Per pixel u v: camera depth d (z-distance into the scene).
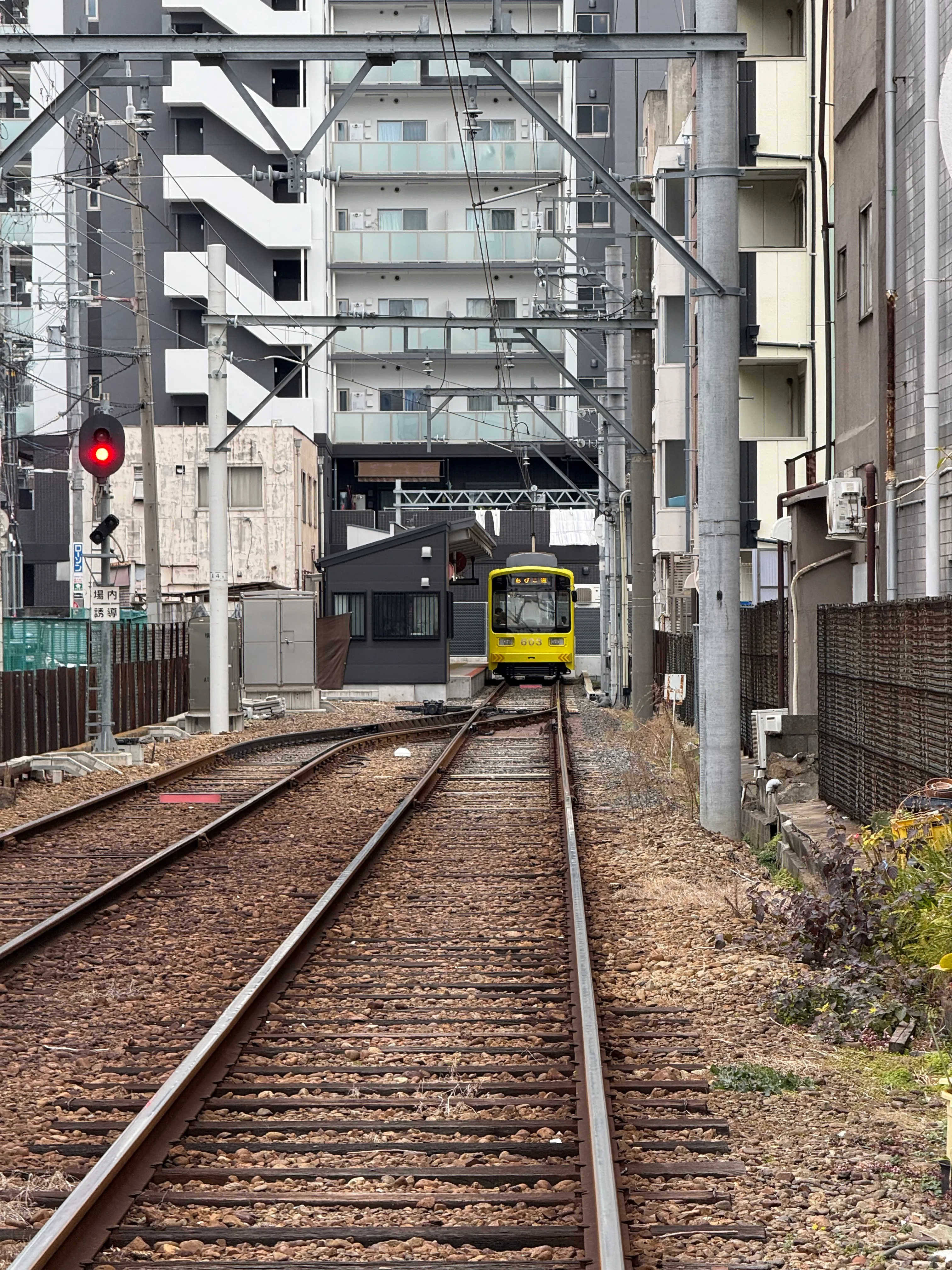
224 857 31.97
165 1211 12.05
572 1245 11.50
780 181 71.50
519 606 115.50
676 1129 14.14
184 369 134.75
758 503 70.88
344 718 81.31
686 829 35.72
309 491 128.62
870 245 40.16
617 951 22.41
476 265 141.38
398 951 22.44
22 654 58.78
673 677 51.03
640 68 138.38
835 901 21.00
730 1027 18.06
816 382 67.69
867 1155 13.44
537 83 143.25
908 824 21.98
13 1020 18.44
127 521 122.06
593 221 142.50
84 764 50.75
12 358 75.81
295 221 135.12
